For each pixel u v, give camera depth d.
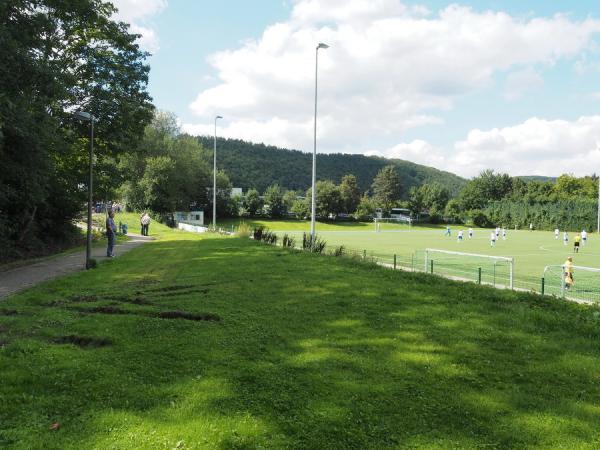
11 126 16.70
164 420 5.00
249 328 8.65
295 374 6.34
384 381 6.16
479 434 4.85
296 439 4.66
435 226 107.56
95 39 28.48
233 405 5.36
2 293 13.11
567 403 5.61
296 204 107.31
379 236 65.69
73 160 29.97
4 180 20.66
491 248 43.84
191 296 11.78
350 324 8.98
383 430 4.87
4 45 16.03
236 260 19.23
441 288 12.79
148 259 20.38
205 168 95.06
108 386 5.92
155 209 75.00
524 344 7.89
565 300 11.74
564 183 133.38
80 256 22.98
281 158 182.50
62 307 10.66
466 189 138.62
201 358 6.98
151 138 79.56
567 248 44.72
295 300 11.17
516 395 5.79
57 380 6.10
